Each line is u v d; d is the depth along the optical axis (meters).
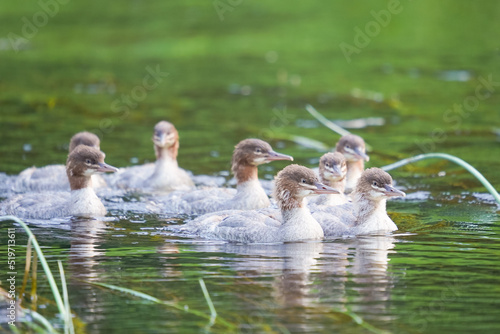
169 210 17.17
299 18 42.03
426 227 15.45
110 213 16.83
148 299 11.36
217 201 17.12
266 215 15.37
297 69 32.59
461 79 30.28
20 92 28.92
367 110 26.44
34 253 12.63
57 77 31.48
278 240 14.62
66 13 44.97
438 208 16.88
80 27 41.34
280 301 11.26
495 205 17.05
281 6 45.19
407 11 42.62
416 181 19.16
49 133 23.59
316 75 31.59
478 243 14.26
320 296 11.44
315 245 14.31
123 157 21.41
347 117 25.58
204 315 10.77
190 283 12.06
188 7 45.97
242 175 17.31
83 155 16.56
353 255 13.57
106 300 11.41
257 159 17.16
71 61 34.41
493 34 37.75
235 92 29.22
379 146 22.19
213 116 25.89
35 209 16.47
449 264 12.97
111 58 34.91
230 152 21.95
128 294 11.62
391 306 11.05
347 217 15.61
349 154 19.09
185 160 21.20
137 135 23.66
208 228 15.12
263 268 12.80
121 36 39.31
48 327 10.45
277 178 15.12
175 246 14.23
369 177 15.29
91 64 33.78
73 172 16.64
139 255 13.59
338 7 43.91
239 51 35.97
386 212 16.47
